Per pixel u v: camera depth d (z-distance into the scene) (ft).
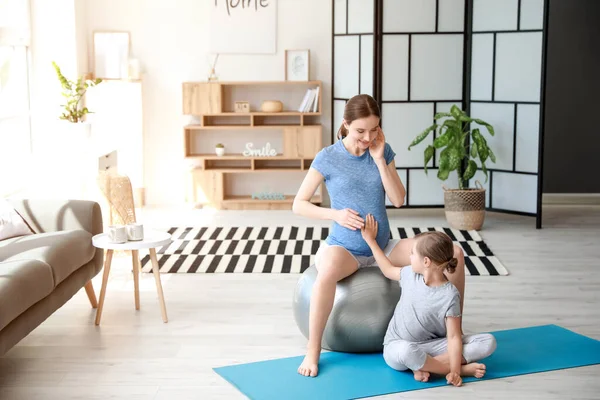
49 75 22.07
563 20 24.23
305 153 23.90
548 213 23.27
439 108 22.57
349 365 11.37
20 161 20.62
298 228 21.17
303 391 10.47
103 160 20.33
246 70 24.29
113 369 11.40
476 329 13.03
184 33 24.11
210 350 12.16
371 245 11.59
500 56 21.48
